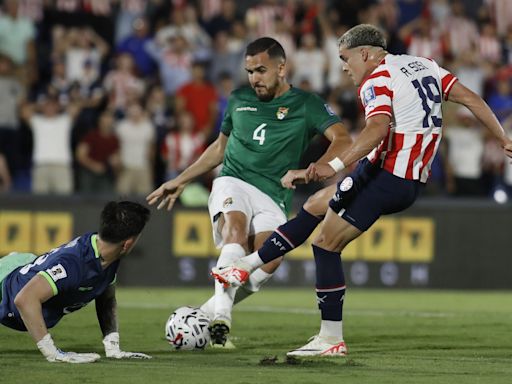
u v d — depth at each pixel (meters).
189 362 22.08
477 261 52.12
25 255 22.41
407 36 65.69
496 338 29.31
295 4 64.75
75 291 21.17
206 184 54.34
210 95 58.19
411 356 24.31
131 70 59.69
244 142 26.94
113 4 64.62
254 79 26.45
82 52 60.38
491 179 59.28
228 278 23.50
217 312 24.83
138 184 55.69
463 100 23.72
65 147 54.56
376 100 22.48
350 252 51.12
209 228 50.50
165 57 61.97
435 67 23.72
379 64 23.11
